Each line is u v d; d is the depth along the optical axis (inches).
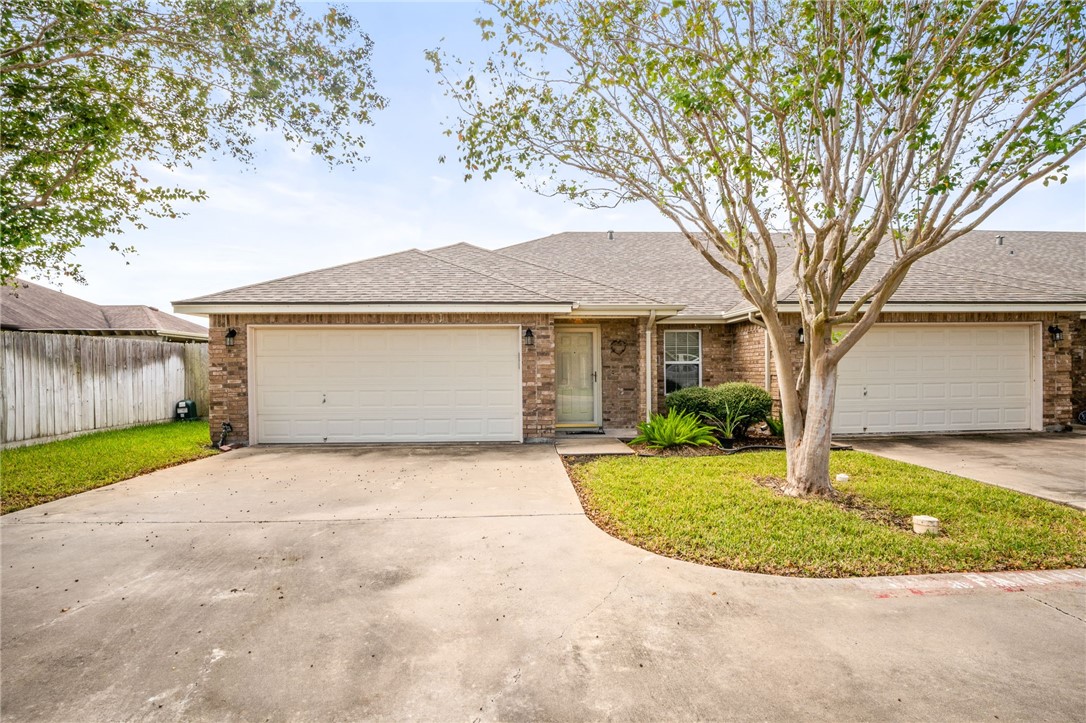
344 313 391.9
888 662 113.3
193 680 108.0
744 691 104.1
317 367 398.6
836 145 210.2
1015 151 195.2
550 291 435.2
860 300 221.0
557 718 97.0
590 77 237.3
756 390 398.0
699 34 200.1
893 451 358.6
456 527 203.3
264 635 125.3
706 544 179.6
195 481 279.0
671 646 120.2
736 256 239.3
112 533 195.9
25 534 194.5
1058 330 434.9
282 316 393.4
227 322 391.5
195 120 302.2
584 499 244.2
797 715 97.1
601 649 119.1
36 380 401.1
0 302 597.0
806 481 237.6
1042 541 181.5
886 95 190.1
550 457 344.2
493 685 106.6
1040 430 436.5
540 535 194.1
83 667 112.4
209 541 188.1
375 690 105.1
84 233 315.6
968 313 432.8
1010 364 438.9
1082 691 103.1
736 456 338.0
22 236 276.7
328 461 333.1
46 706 100.0
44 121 270.7
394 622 131.4
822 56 197.0
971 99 192.7
